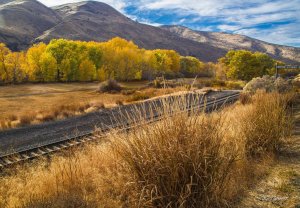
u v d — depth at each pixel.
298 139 6.16
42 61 74.88
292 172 4.29
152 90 33.12
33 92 50.22
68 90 54.16
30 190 4.14
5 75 72.69
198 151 3.18
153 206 3.11
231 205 3.33
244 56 74.88
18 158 7.49
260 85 19.80
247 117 6.04
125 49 88.38
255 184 3.94
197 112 3.60
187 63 110.44
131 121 3.82
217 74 82.44
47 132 13.14
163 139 3.32
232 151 3.92
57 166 4.79
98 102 22.22
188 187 2.98
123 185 3.66
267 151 5.32
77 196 3.61
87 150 6.04
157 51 109.62
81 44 88.31
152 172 3.20
